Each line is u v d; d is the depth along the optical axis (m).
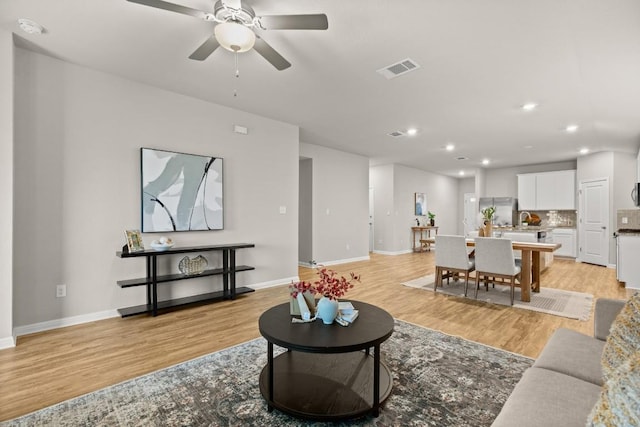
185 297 3.75
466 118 4.47
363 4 2.06
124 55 2.83
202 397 1.87
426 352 2.46
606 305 1.71
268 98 3.81
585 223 7.12
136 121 3.40
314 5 2.08
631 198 6.58
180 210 3.69
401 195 8.80
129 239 3.22
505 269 3.77
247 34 2.02
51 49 2.75
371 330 1.81
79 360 2.32
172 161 3.62
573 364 1.40
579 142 5.88
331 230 6.77
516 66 2.91
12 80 2.52
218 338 2.74
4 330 2.50
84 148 3.09
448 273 4.78
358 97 3.73
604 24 2.23
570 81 3.20
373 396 1.76
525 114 4.26
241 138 4.29
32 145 2.82
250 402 1.82
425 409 1.76
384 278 5.27
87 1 2.09
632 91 3.42
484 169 9.56
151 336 2.78
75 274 3.04
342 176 6.98
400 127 4.98
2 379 2.06
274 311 2.16
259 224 4.52
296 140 4.98
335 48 2.62
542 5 2.05
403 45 2.57
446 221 10.84
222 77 3.24
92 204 3.13
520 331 2.91
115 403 1.81
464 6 2.07
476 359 2.35
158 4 1.77
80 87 3.06
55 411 1.73
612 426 0.73
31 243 2.82
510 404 1.14
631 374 0.77
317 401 1.73
